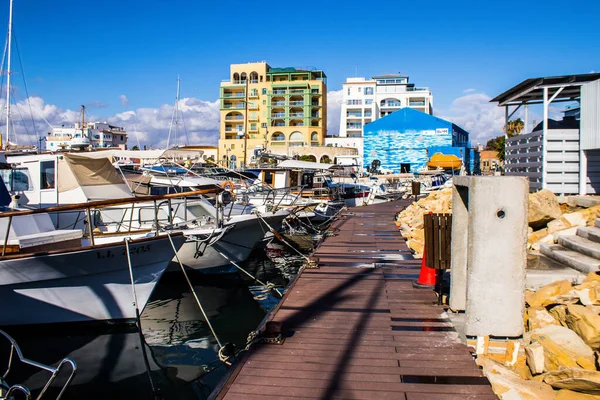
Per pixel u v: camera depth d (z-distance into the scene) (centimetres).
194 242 1429
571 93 1653
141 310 1045
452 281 761
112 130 9375
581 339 628
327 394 516
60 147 1959
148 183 1905
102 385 783
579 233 1026
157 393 755
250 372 570
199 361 883
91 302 999
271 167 2800
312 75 9706
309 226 2397
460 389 521
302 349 638
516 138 1697
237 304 1271
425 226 794
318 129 9212
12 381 789
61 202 1380
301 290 949
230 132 9388
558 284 759
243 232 1595
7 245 938
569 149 1397
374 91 9994
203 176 2370
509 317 605
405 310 800
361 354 617
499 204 596
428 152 6450
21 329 977
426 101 10125
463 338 658
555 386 541
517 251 598
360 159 7300
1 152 1479
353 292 928
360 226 2030
